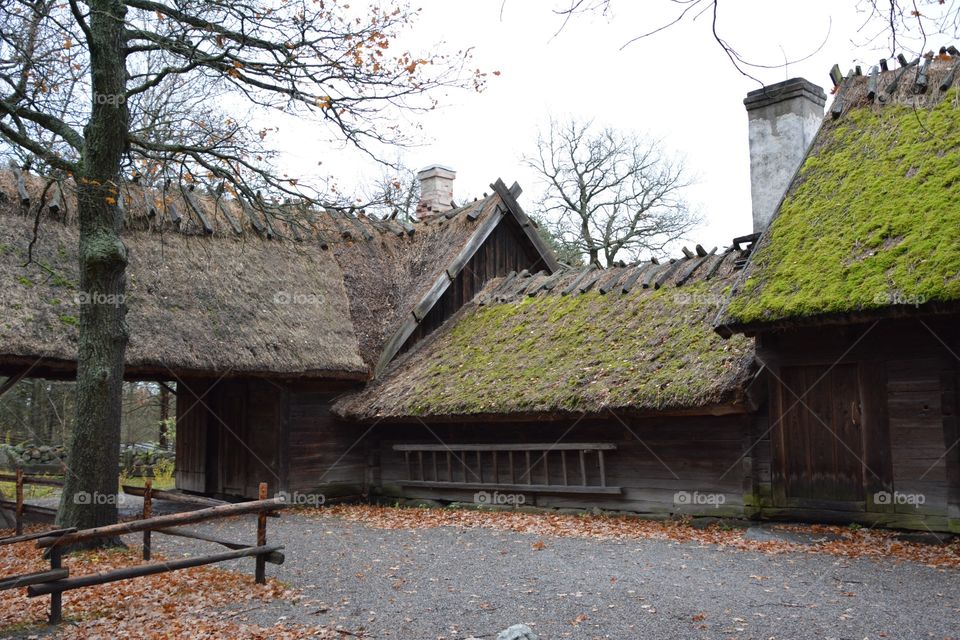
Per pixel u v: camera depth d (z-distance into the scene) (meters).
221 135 10.24
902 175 10.18
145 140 9.79
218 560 7.09
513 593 7.04
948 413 8.85
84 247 8.84
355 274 16.66
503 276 17.83
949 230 8.88
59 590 6.24
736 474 10.56
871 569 7.57
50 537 6.25
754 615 6.09
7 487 19.62
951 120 10.47
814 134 13.02
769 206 12.94
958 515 8.70
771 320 9.35
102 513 8.86
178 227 14.48
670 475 11.23
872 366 9.49
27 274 11.84
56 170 10.14
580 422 12.30
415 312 15.70
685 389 10.23
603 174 29.12
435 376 14.08
